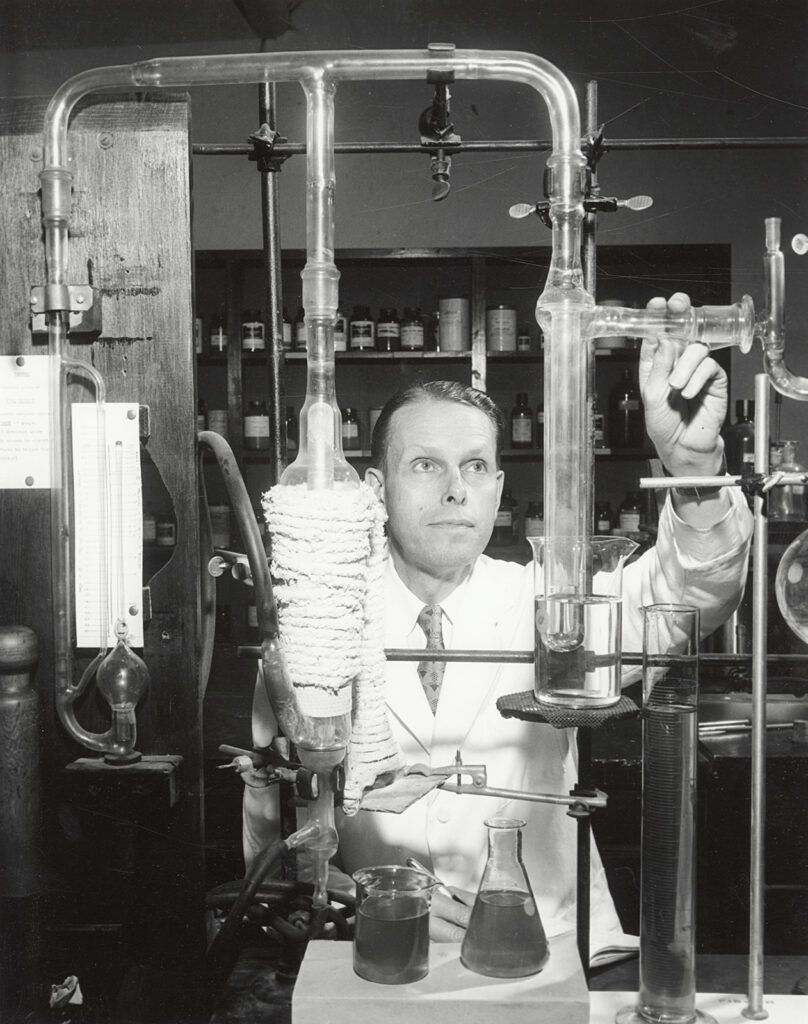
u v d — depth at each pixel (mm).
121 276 1057
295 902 1066
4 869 1021
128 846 1066
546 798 914
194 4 1615
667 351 913
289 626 767
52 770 1072
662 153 3047
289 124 2572
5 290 1061
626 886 2125
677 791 859
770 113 2252
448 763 1316
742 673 1938
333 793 869
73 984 1069
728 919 1923
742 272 3053
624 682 1316
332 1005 813
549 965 865
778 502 2152
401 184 3195
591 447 929
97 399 1052
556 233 866
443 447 1344
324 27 1719
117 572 1066
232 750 907
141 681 1025
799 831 1918
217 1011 976
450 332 3424
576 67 1917
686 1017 873
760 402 875
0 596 1077
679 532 1064
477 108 2512
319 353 793
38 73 1416
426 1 1778
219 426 3502
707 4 1928
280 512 758
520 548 3541
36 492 1074
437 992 817
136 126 1047
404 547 1362
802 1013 897
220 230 3232
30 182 1054
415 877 879
